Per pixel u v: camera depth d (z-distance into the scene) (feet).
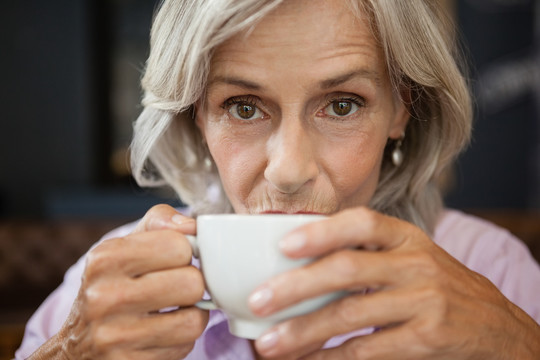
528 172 12.78
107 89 15.99
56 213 10.19
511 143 12.83
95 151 15.28
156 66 2.16
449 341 1.41
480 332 1.49
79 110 14.80
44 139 14.78
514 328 1.63
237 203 2.05
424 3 2.18
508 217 5.33
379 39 1.87
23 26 14.47
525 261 2.93
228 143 1.96
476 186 13.01
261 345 1.42
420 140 2.55
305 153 1.81
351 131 1.92
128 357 1.50
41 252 5.62
